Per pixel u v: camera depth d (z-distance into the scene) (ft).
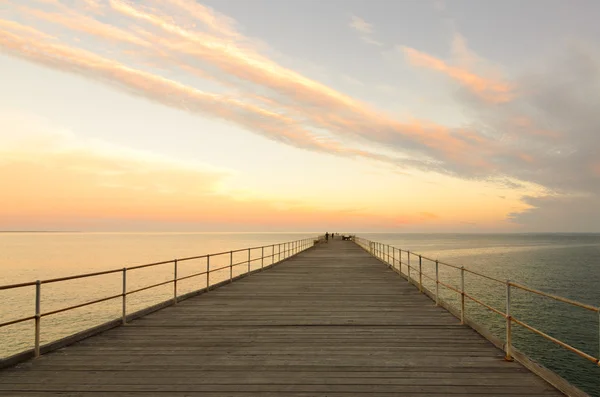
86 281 152.66
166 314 30.50
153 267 211.61
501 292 116.98
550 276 159.12
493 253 319.88
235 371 17.81
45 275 176.45
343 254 102.63
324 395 15.19
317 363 18.89
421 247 437.17
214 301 36.35
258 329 25.82
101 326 24.79
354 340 23.07
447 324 27.14
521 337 73.41
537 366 17.07
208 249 409.90
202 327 26.30
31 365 18.47
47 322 89.10
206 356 20.02
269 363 18.92
